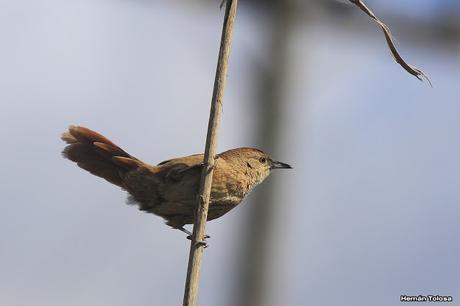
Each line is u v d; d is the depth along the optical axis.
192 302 8.91
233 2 9.26
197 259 9.01
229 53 9.21
